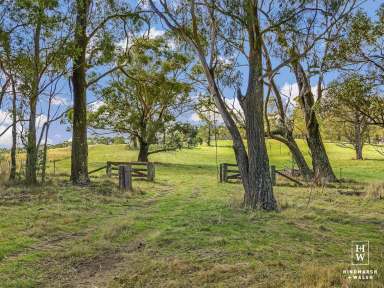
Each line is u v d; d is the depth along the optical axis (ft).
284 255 30.40
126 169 74.18
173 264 28.37
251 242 33.99
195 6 59.52
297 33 58.13
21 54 73.72
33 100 75.56
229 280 25.53
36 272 28.43
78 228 41.81
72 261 30.78
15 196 59.82
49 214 47.14
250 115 54.03
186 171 141.28
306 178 97.30
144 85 124.26
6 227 40.93
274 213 49.11
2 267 29.19
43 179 75.92
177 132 164.96
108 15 80.43
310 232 38.81
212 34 57.31
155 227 41.32
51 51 74.84
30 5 68.74
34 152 75.77
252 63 54.54
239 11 53.72
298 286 23.79
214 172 140.46
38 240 36.70
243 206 54.03
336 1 53.72
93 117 153.17
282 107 98.53
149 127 160.25
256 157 53.31
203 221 42.86
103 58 83.76
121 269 28.89
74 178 79.41
